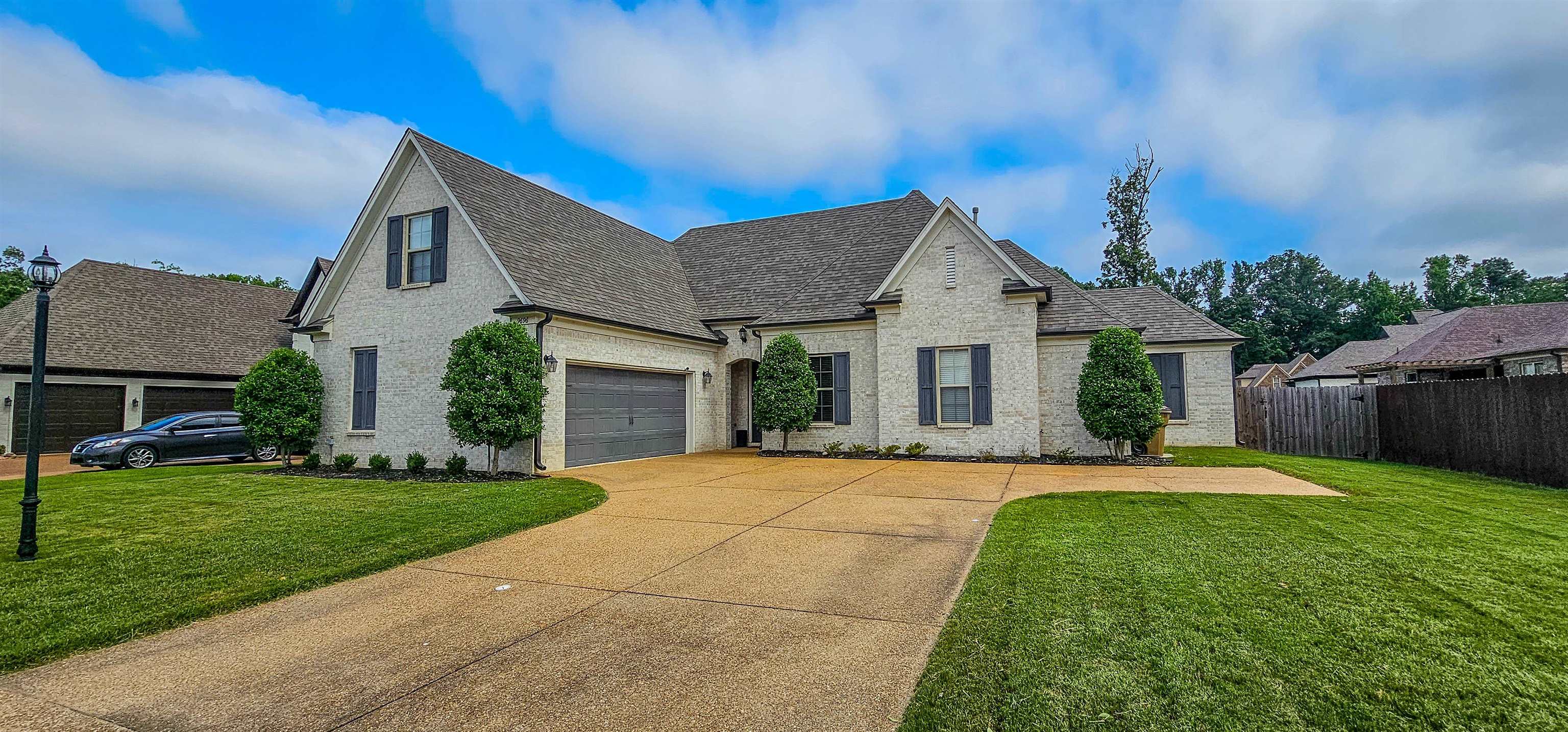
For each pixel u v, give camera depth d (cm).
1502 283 6581
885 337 1535
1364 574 506
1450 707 299
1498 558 551
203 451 1545
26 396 1780
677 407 1614
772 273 1872
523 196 1540
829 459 1448
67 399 1831
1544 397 991
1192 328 1800
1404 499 851
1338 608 428
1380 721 287
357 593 514
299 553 623
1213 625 398
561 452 1246
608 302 1412
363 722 307
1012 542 621
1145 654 357
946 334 1484
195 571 564
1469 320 2083
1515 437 1048
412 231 1396
